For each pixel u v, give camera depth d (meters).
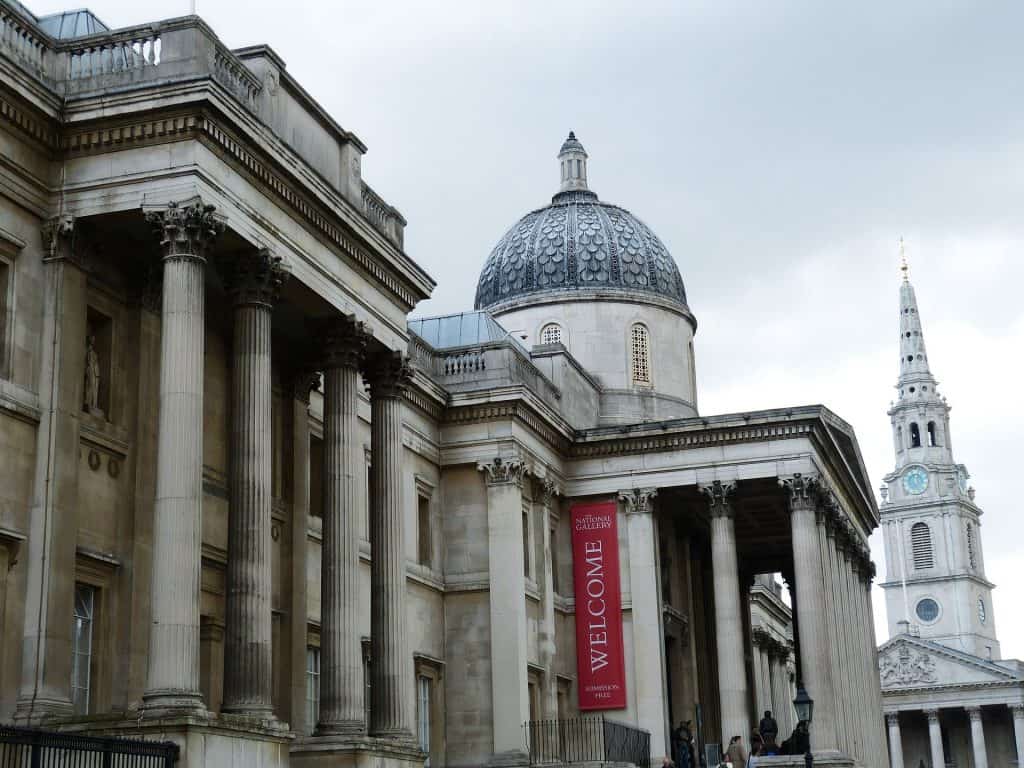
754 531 75.62
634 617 62.25
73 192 34.59
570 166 80.69
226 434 40.88
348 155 43.16
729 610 61.22
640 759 58.19
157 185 34.12
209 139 34.59
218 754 31.12
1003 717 179.75
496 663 56.31
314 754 38.19
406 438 55.78
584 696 61.81
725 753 55.88
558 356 66.81
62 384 33.84
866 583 81.81
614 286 74.44
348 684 39.69
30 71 34.84
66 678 32.66
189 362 33.09
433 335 67.00
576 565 63.53
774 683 101.38
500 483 58.16
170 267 33.66
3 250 33.44
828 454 66.06
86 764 28.33
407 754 40.69
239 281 36.41
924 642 175.38
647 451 63.97
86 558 34.34
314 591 46.09
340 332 41.50
